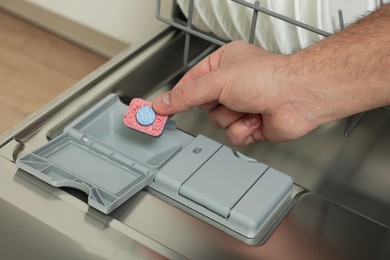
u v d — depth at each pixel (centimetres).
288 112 77
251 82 75
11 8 152
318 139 87
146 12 124
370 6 91
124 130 83
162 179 74
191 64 96
